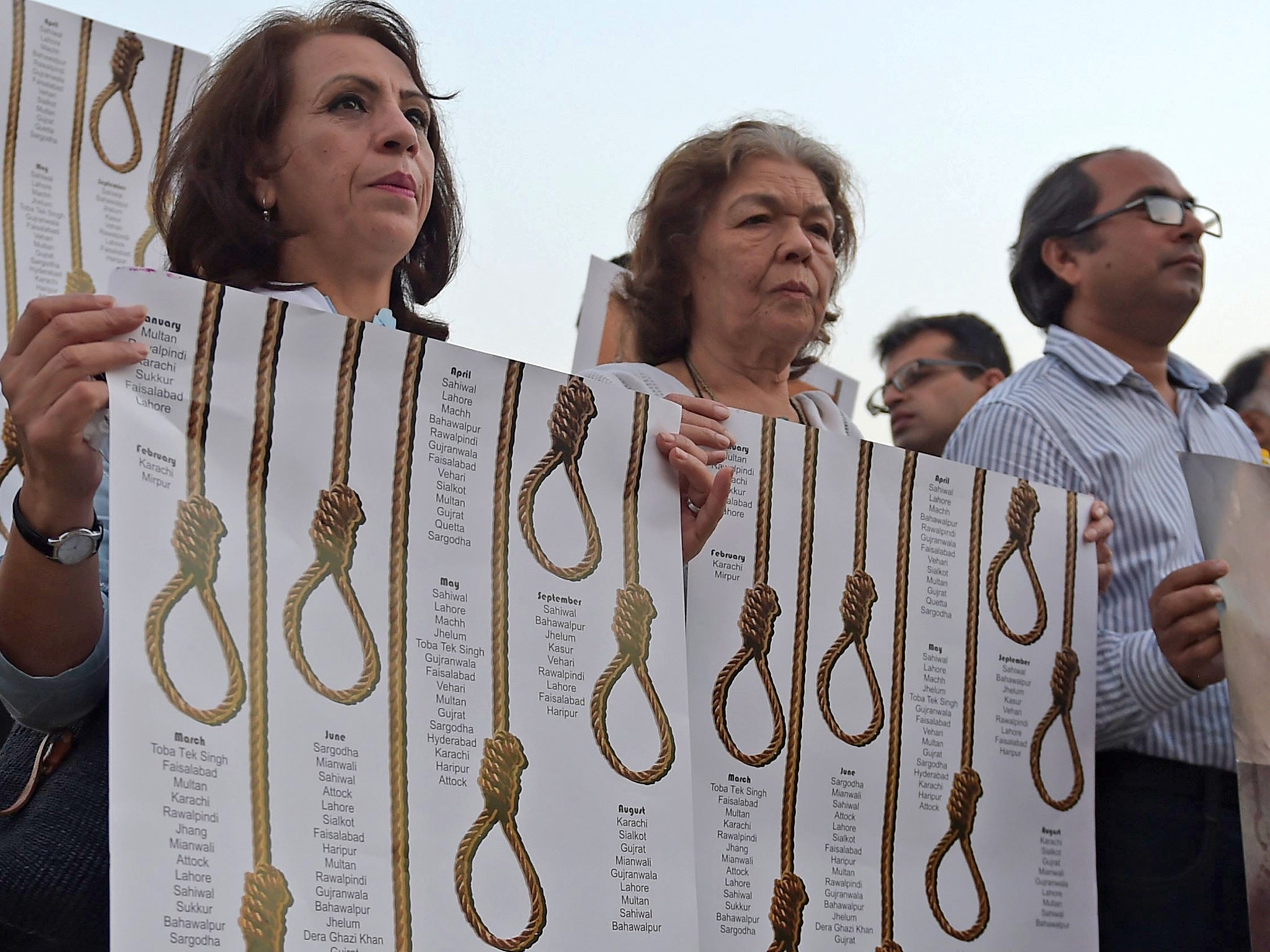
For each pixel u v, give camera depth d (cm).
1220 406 328
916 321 482
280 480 185
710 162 279
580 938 189
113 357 175
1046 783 256
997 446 295
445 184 266
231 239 224
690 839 202
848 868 229
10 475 271
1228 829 270
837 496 244
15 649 181
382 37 244
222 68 235
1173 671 261
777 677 230
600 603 206
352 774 179
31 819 183
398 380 197
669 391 265
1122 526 286
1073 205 321
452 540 196
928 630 249
